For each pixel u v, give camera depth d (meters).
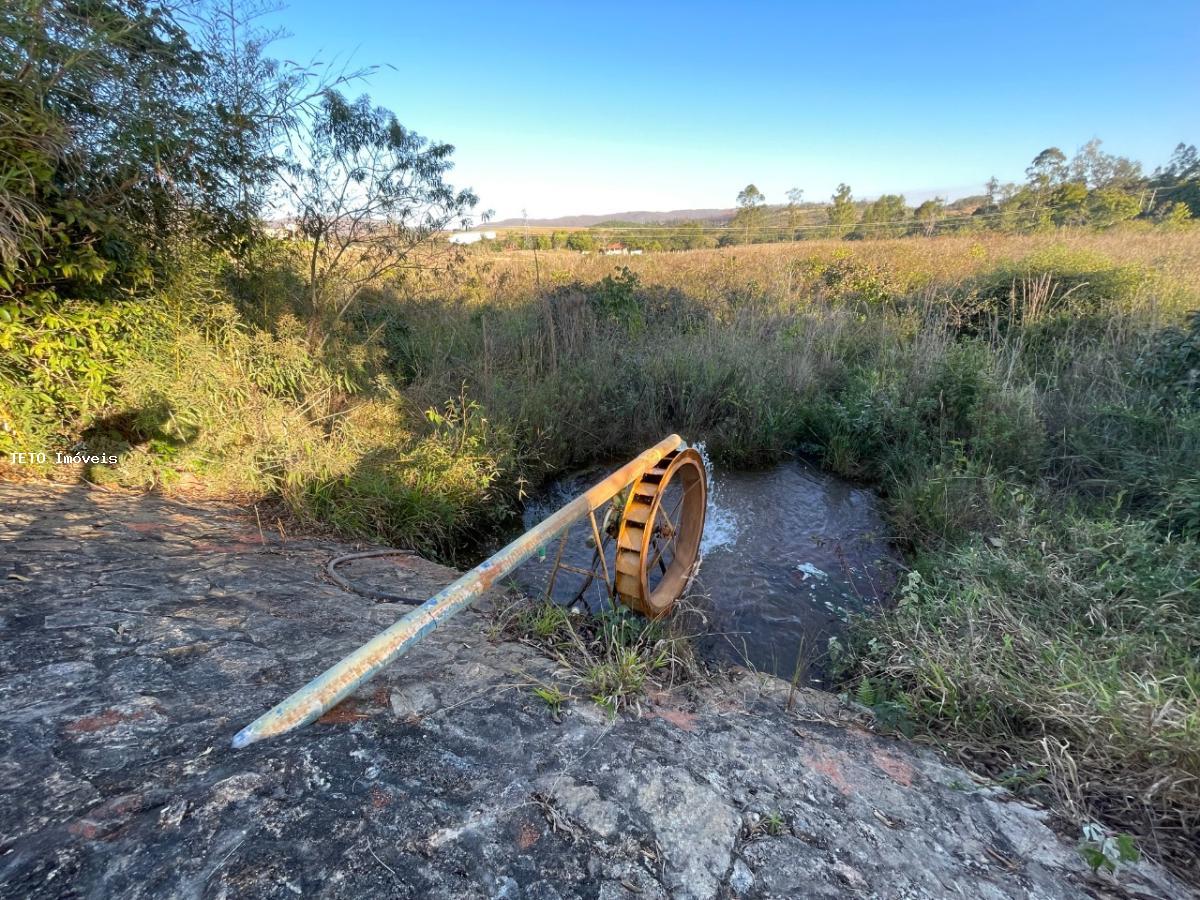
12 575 2.37
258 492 4.27
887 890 1.46
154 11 4.22
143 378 4.02
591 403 6.84
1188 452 4.20
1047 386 5.97
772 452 6.46
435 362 6.82
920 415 6.11
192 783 1.42
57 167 3.62
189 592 2.58
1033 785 2.03
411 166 6.36
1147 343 5.70
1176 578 2.99
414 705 1.93
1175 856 1.75
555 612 2.97
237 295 5.73
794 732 2.28
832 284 10.88
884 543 4.81
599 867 1.39
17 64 3.28
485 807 1.52
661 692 2.47
